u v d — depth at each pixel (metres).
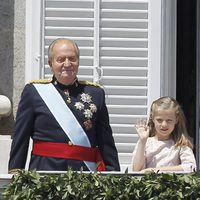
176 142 18.73
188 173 16.50
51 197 16.19
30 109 17.83
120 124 22.45
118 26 22.58
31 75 22.36
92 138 17.80
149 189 16.20
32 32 22.41
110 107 22.45
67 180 16.20
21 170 16.38
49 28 22.45
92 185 16.14
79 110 17.77
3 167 21.56
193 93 24.95
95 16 22.48
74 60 17.86
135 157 18.56
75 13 22.50
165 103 18.67
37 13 22.41
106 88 22.48
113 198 16.17
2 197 16.42
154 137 18.92
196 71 24.42
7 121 22.41
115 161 18.02
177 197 16.20
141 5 22.62
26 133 17.80
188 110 25.09
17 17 22.50
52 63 17.91
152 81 22.55
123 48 22.55
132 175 16.52
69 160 17.52
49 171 16.70
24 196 16.19
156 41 22.59
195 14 24.81
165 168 18.25
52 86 17.92
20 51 22.50
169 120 18.62
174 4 22.69
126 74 22.55
